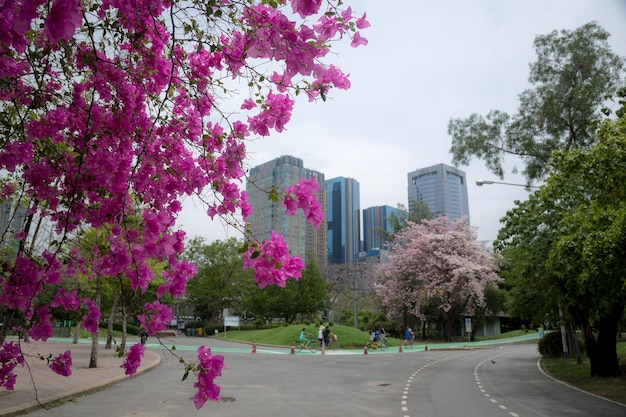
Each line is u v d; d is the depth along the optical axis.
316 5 2.40
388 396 12.24
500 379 16.66
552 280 16.50
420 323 52.72
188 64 3.83
